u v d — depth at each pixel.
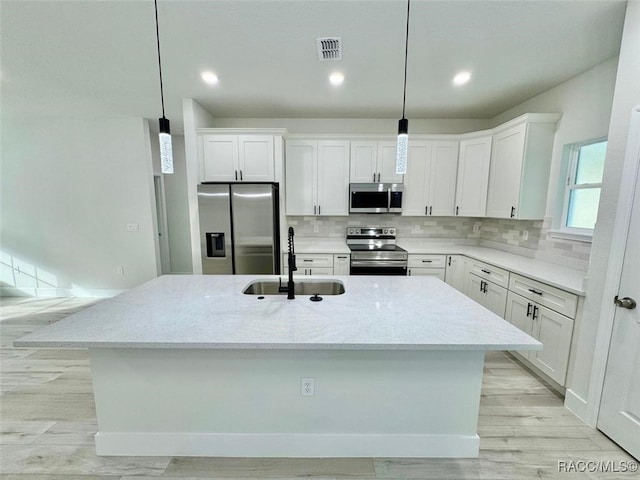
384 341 1.26
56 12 1.76
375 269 3.57
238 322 1.45
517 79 2.69
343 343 1.24
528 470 1.57
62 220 4.29
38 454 1.66
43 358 2.72
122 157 4.14
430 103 3.34
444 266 3.58
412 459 1.63
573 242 2.57
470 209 3.60
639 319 1.60
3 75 2.63
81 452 1.67
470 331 1.35
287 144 3.69
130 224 4.28
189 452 1.63
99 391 1.58
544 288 2.23
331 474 1.54
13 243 4.35
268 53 2.25
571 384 2.03
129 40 2.07
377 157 3.71
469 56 2.29
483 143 3.41
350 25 1.90
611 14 1.77
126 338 1.28
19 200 4.24
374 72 2.56
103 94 3.11
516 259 3.01
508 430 1.84
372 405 1.59
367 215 4.13
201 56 2.29
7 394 2.20
